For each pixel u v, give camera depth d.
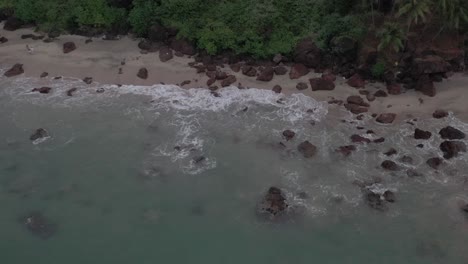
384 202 26.08
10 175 27.91
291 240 24.61
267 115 31.23
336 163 28.16
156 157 28.84
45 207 26.22
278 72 34.16
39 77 34.34
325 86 32.78
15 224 25.41
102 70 34.69
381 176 27.36
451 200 26.08
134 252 24.11
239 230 25.09
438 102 31.64
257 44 34.69
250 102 32.16
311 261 23.70
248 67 34.25
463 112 30.88
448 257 23.67
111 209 26.12
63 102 32.44
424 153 28.53
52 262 23.67
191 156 28.88
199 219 25.62
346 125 30.39
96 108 31.98
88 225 25.34
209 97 32.50
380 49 32.72
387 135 29.66
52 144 29.70
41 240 24.69
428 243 24.28
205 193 26.89
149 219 25.62
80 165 28.44
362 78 33.62
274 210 25.62
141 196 26.77
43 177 27.80
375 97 32.19
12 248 24.31
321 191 26.70
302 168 27.97
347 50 33.25
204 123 30.89
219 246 24.39
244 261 23.73
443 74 33.16
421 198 26.25
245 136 30.00
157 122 30.98
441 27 33.34
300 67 34.19
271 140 29.67
